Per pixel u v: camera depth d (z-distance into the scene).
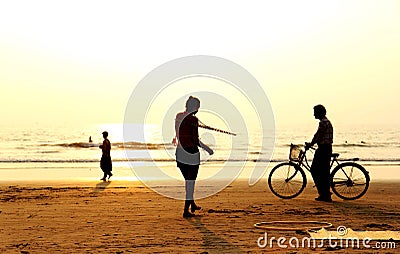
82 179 22.72
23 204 14.09
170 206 13.70
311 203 14.17
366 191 16.08
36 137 74.69
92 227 10.74
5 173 26.53
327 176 14.59
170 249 8.81
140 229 10.51
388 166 31.58
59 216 12.12
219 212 12.59
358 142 66.38
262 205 13.77
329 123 14.53
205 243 9.25
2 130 91.12
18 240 9.55
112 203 14.27
